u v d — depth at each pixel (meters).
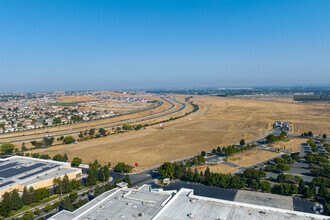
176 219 90.50
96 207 105.50
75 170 175.38
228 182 149.38
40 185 153.12
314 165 178.12
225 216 91.25
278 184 143.12
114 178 174.75
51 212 126.94
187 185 156.50
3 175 164.62
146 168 193.62
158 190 137.25
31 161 195.12
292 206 125.31
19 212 127.81
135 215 96.62
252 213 92.81
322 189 132.12
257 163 193.75
